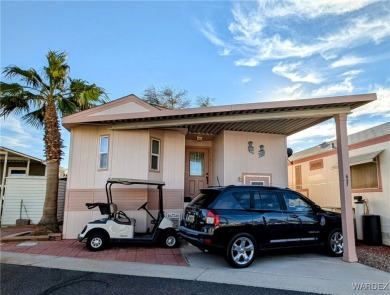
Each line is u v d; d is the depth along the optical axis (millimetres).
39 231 8781
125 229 7125
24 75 9336
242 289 4309
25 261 5781
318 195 11852
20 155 14133
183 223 6449
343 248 6320
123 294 4035
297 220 6223
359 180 9609
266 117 7293
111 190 8578
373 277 5047
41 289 4199
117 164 8672
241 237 5605
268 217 5938
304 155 13305
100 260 5926
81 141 8859
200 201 6141
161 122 8125
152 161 9125
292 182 14484
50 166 9359
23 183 12375
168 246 7375
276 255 6699
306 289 4371
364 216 8805
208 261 5992
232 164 9961
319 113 6961
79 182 8688
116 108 8953
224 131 10031
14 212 12141
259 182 10148
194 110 7352
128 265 5551
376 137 8883
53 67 9430
